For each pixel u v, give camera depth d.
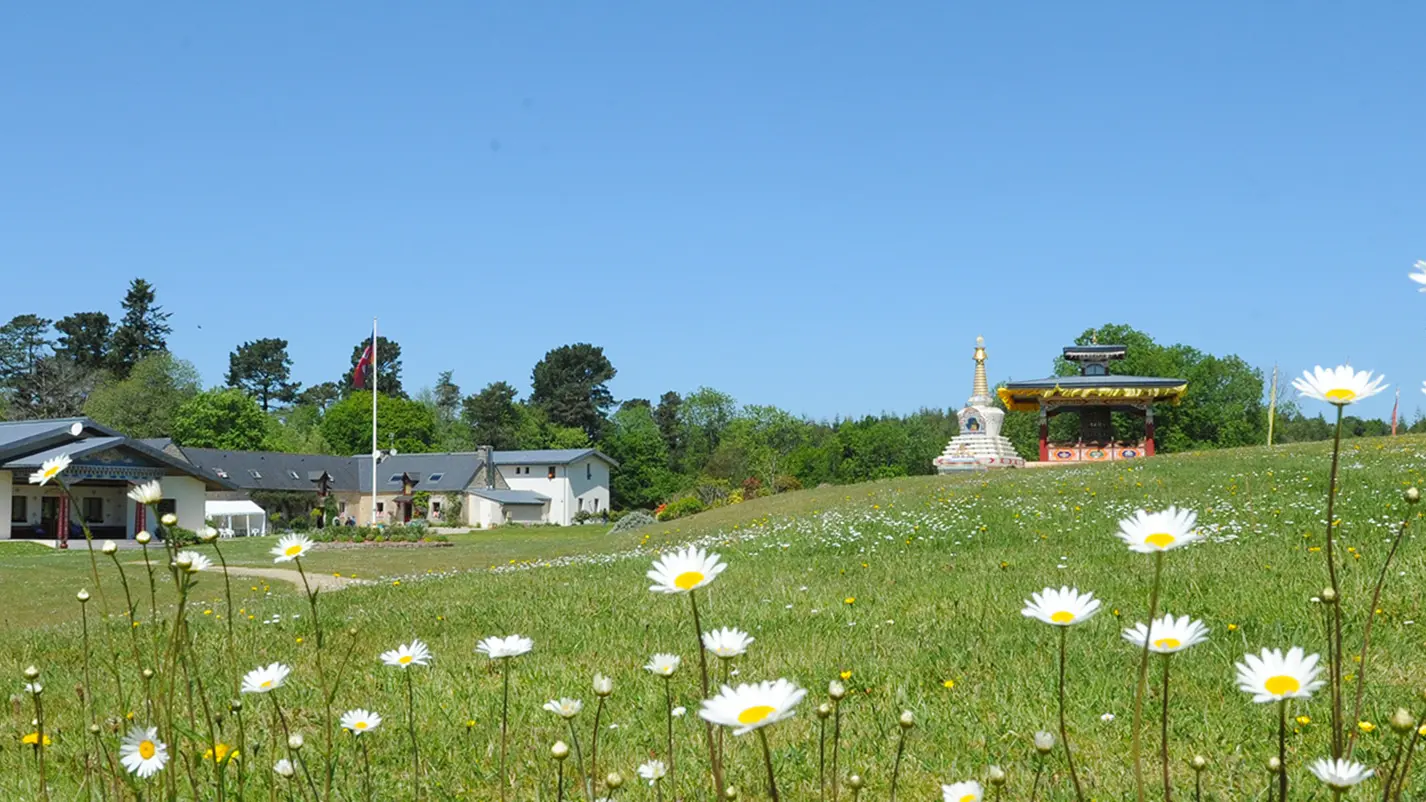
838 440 90.31
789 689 2.13
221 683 7.36
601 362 127.19
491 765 5.44
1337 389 2.31
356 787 5.00
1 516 44.81
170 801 3.34
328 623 11.38
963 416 46.69
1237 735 5.33
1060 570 11.92
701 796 4.73
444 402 140.00
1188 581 10.03
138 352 106.62
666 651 8.08
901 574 12.98
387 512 83.62
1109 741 5.34
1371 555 10.76
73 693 7.43
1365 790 4.38
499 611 11.50
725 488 82.06
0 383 100.50
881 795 4.75
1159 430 74.81
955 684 6.56
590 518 88.69
